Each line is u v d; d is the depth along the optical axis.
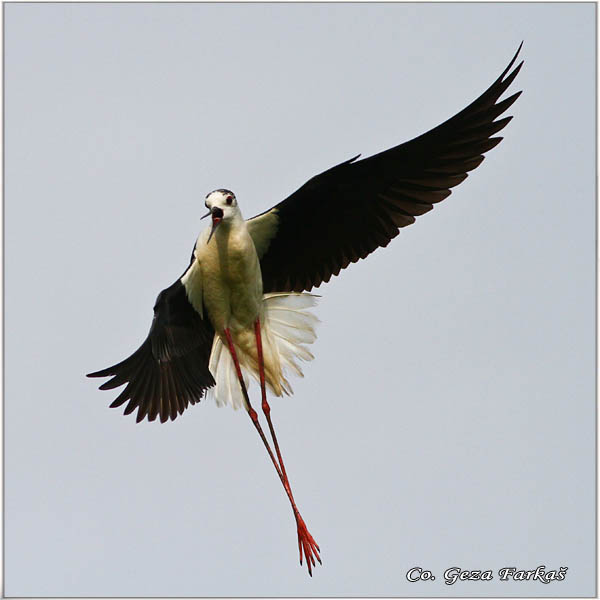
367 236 13.17
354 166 12.41
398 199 12.84
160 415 13.66
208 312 12.87
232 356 12.98
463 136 12.21
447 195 12.64
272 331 13.06
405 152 12.37
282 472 12.75
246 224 12.73
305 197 12.71
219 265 12.37
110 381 13.77
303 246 13.23
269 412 12.84
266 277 13.37
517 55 11.67
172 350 13.41
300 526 12.50
